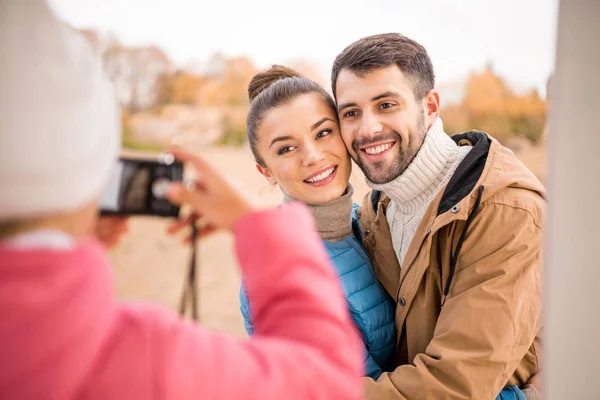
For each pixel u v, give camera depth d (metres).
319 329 0.55
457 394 1.16
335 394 0.52
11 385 0.43
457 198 1.25
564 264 0.93
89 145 0.49
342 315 0.58
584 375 0.95
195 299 0.77
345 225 1.45
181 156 0.66
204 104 11.52
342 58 1.33
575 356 0.94
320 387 0.52
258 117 1.40
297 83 1.39
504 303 1.17
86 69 0.51
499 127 10.59
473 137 1.42
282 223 0.61
